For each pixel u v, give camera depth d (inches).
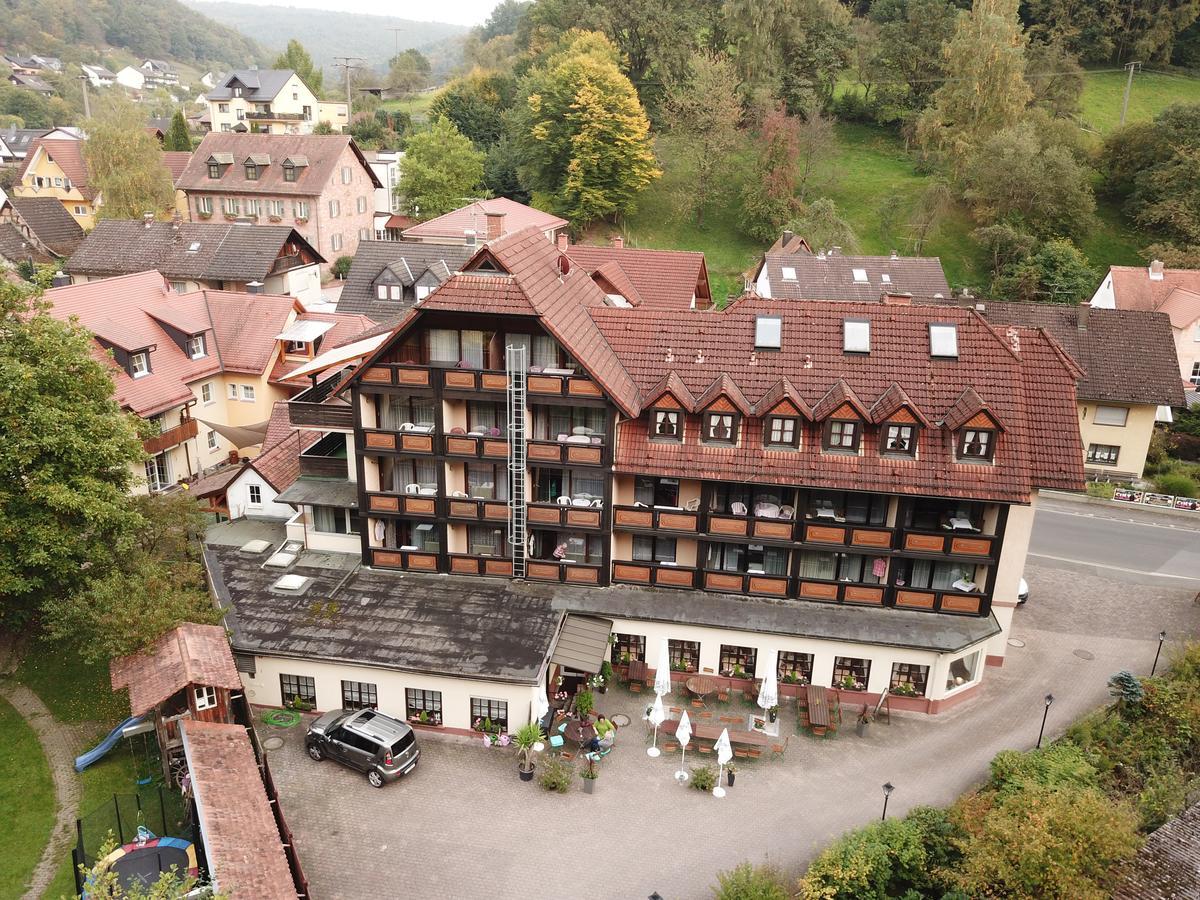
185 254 2903.5
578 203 3868.1
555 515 1457.9
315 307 2839.6
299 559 1569.9
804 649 1396.4
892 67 4571.9
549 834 1143.0
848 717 1386.6
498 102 5147.6
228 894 850.8
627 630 1432.1
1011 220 3636.8
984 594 1409.9
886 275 2810.0
